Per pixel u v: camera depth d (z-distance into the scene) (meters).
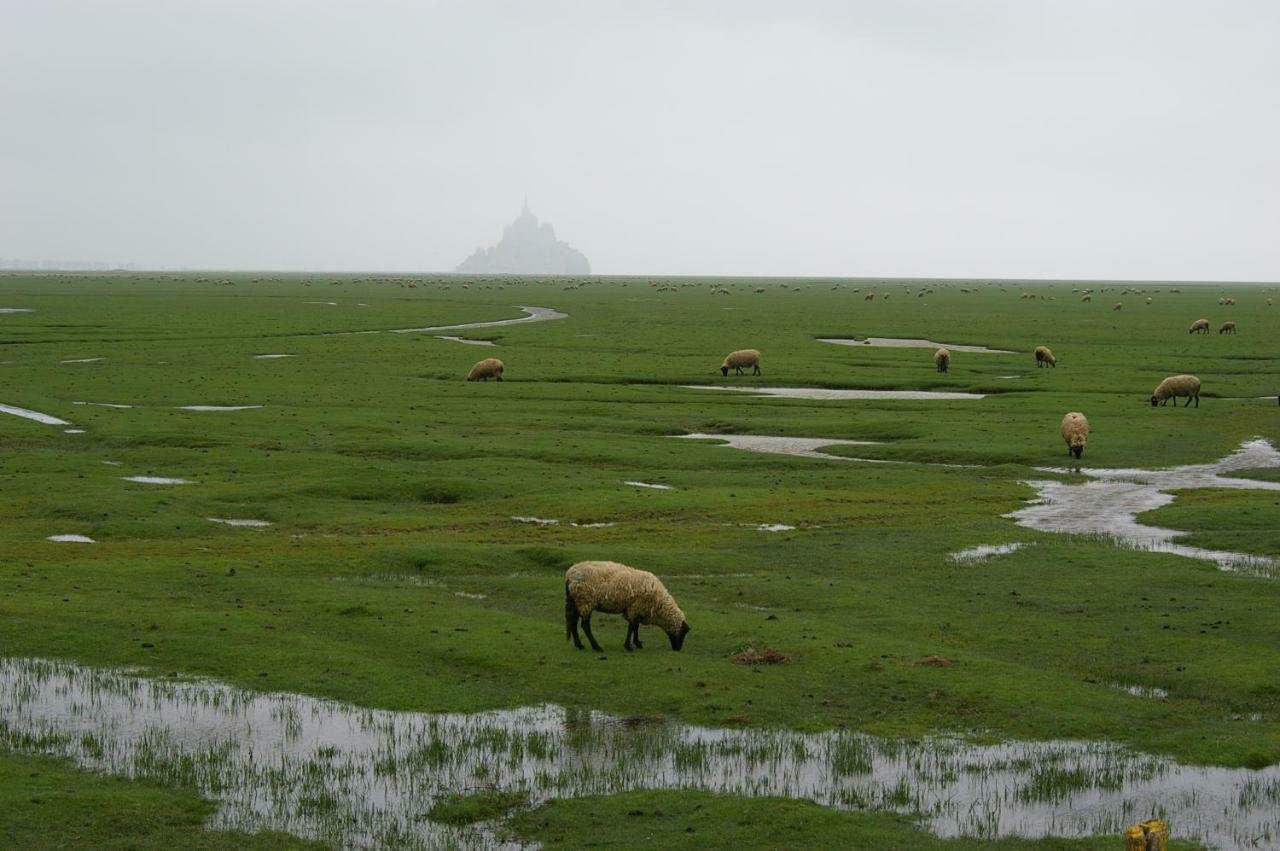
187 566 35.81
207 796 20.05
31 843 17.89
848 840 18.19
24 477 51.09
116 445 61.28
